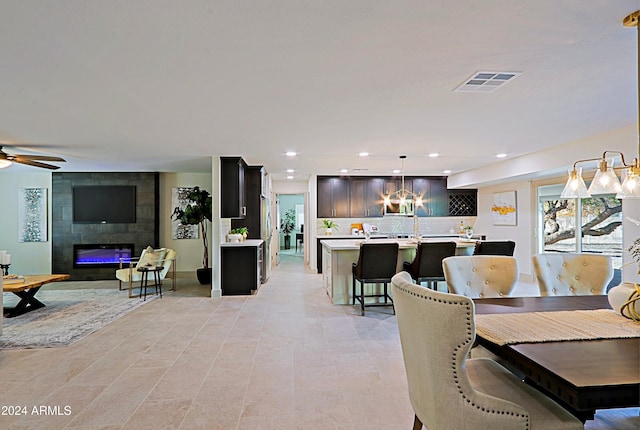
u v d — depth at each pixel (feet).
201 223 24.94
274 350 11.55
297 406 8.13
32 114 11.25
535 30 6.27
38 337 12.89
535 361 4.85
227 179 19.65
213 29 6.18
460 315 4.59
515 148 17.26
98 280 25.25
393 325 14.16
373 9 5.60
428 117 11.79
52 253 25.31
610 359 4.91
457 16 5.82
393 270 15.92
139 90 9.17
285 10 5.61
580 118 12.02
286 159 20.38
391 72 8.11
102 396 8.60
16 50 6.92
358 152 18.20
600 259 9.49
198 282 24.39
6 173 25.90
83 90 9.14
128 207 25.62
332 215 28.25
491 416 4.78
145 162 21.26
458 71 8.09
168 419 7.61
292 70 7.97
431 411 5.01
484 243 15.58
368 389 8.93
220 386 9.09
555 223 21.22
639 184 7.09
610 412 7.81
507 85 8.95
